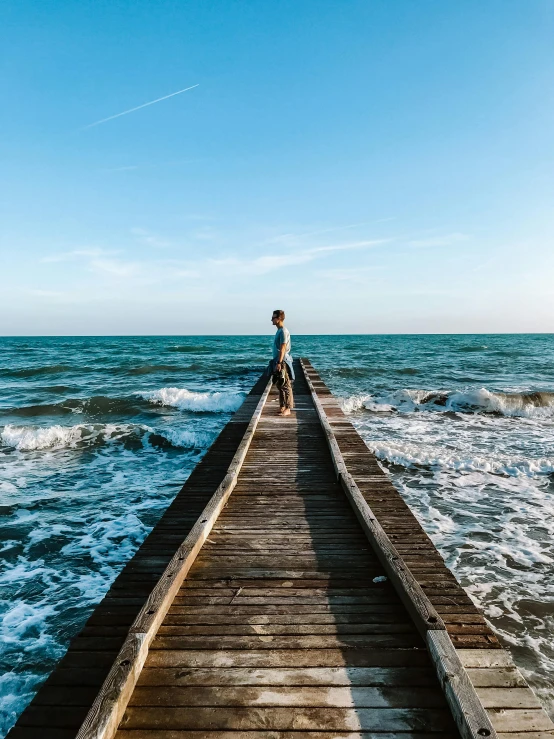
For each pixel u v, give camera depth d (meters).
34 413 14.45
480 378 23.42
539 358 37.16
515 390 19.09
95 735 1.82
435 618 2.61
